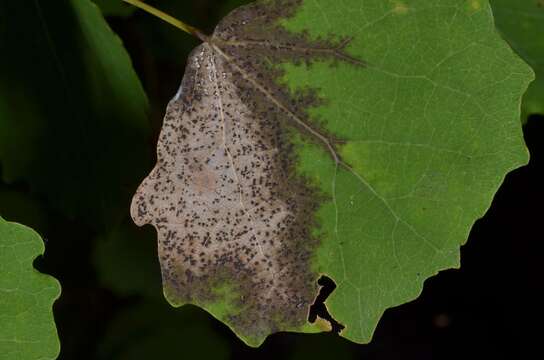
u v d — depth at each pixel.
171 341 0.38
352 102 0.26
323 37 0.26
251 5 0.26
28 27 0.29
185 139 0.26
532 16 0.30
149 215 0.26
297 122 0.26
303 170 0.26
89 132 0.31
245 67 0.26
